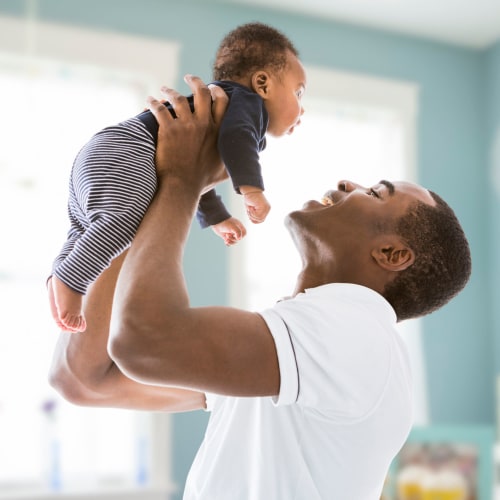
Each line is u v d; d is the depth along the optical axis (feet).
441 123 13.80
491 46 14.08
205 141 3.55
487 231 13.89
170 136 3.44
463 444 10.12
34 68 10.95
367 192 4.01
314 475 3.38
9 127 10.81
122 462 10.87
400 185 3.99
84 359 3.83
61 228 10.89
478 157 14.03
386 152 13.35
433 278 3.84
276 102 4.27
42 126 10.95
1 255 10.61
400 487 10.04
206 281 11.50
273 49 4.32
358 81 13.08
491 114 14.01
